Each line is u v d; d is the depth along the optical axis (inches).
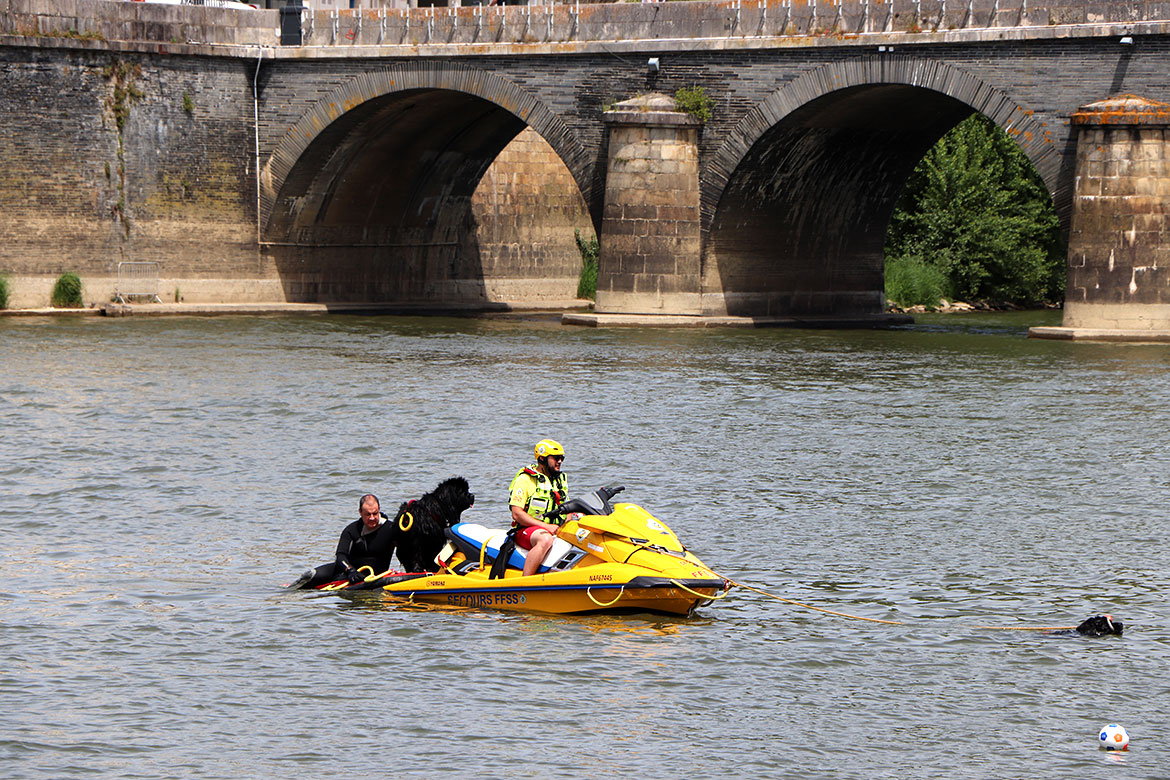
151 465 2600.9
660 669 1512.1
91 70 5802.2
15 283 5743.1
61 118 5762.8
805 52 5339.6
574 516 1760.6
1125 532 2149.4
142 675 1470.2
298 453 2731.3
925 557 1993.1
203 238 6117.1
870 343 5073.8
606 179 5664.4
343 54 6028.5
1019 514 2266.2
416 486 2433.6
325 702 1401.3
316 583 1803.6
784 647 1592.0
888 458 2738.7
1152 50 4837.6
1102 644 1617.9
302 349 4626.0
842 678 1496.1
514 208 7268.7
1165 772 1269.7
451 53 5871.1
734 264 5782.5
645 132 5541.3
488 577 1739.7
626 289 5639.8
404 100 6087.6
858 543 2070.6
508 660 1531.7
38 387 3592.5
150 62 5930.1
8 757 1259.8
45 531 2095.2
